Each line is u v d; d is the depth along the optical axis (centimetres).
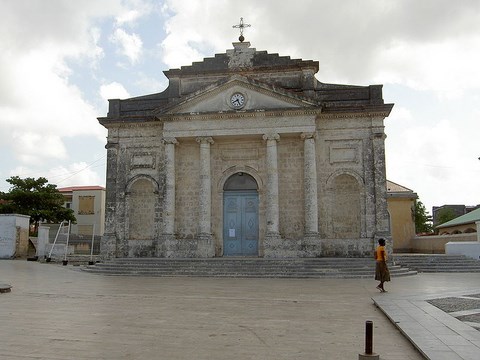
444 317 1073
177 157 3006
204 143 2883
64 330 993
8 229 3472
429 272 2598
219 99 2894
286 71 2992
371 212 2778
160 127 3042
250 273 2338
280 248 2714
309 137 2786
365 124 2855
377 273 1708
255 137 2911
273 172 2784
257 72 3023
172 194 2892
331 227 2809
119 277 2289
